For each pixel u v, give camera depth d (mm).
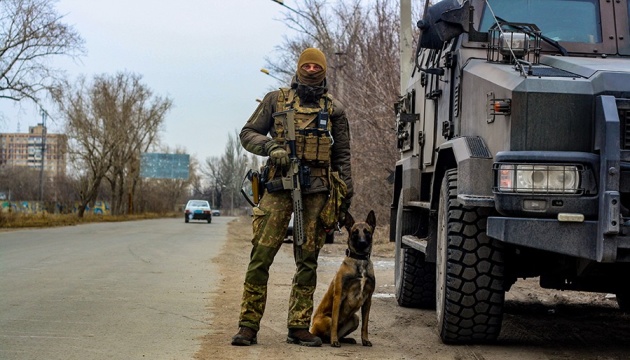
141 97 65625
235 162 123750
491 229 5289
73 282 10180
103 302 8234
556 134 5277
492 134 5672
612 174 4969
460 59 6594
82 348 5684
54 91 35000
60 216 48438
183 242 21984
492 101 5672
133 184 76125
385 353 5738
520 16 6812
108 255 15711
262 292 6000
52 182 105500
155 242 21719
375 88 21938
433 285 8219
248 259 15305
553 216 5148
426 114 7941
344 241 23625
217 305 8148
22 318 7043
